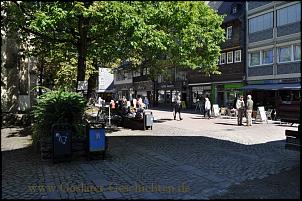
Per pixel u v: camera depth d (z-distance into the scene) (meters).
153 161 9.95
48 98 11.37
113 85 89.81
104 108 22.62
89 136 10.02
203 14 21.23
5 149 11.78
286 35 31.09
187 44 19.62
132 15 13.49
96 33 15.66
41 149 10.30
